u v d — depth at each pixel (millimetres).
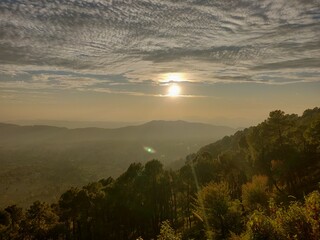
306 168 51031
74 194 56344
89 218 61656
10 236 56625
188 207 60688
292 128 59312
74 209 55531
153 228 58281
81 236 58719
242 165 66688
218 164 64938
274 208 12922
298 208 11570
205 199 29797
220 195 29422
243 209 36156
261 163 54531
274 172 50906
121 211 57938
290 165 48562
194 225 49906
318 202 11117
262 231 11867
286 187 49469
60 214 64250
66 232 59312
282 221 11750
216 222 28891
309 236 10914
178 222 62562
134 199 58219
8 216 61844
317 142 52281
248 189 37281
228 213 28719
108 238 58562
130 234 60281
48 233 58000
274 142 54688
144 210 58281
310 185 44938
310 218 11078
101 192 58594
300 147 58812
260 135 57062
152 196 59531
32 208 59938
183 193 65625
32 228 58062
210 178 62438
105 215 59375
